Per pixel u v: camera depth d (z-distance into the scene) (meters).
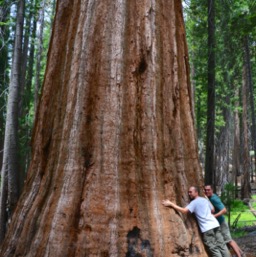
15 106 12.81
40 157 5.29
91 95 4.98
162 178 4.96
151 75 5.14
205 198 5.42
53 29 5.81
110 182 4.69
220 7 16.56
